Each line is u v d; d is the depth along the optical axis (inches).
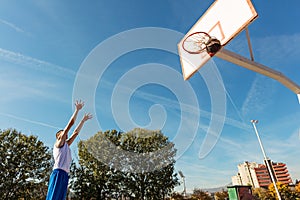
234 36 149.3
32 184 531.2
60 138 91.3
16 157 516.1
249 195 544.1
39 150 558.9
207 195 862.5
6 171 498.0
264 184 2600.9
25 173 525.0
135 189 584.4
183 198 709.9
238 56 168.7
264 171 2684.5
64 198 82.7
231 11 154.6
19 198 513.3
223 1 161.6
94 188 581.6
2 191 483.2
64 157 88.9
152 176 587.8
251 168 2768.2
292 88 202.5
